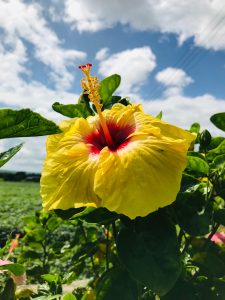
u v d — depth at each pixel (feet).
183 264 0.68
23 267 0.59
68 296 0.65
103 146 0.65
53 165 0.60
